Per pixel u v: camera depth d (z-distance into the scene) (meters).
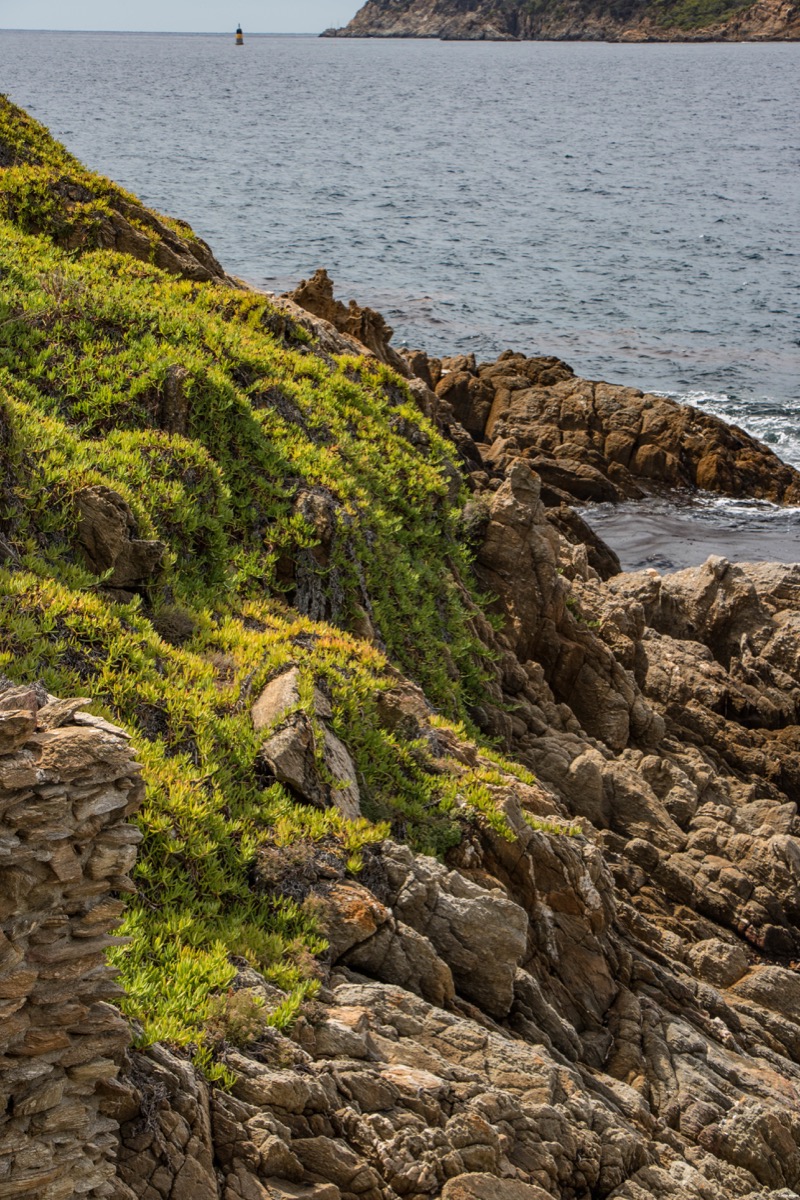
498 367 50.47
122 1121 8.52
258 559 18.44
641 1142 11.64
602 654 24.34
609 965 14.97
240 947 10.98
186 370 19.88
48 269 22.84
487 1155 9.91
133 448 18.00
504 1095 10.52
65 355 19.83
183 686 13.77
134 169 134.00
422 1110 9.97
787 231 110.94
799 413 54.91
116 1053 8.52
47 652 12.75
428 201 124.06
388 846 12.91
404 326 69.69
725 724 25.47
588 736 23.47
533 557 24.58
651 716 24.02
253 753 13.27
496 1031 12.00
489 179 145.25
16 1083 7.78
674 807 21.66
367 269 86.25
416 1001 11.27
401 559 21.59
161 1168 8.48
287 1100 9.39
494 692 21.94
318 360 25.83
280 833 12.38
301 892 11.98
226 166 143.50
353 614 19.27
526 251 96.75
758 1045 15.59
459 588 23.11
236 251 90.19
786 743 25.47
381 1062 10.30
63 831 7.76
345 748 14.47
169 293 25.05
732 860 20.34
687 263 93.88
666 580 30.58
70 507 15.31
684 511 43.50
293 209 112.75
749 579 30.12
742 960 17.72
